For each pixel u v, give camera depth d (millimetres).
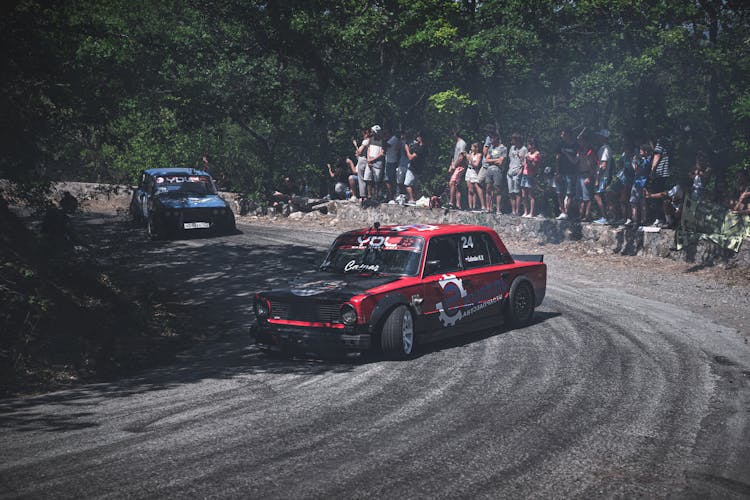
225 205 20719
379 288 8602
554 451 5523
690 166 19625
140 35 15234
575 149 17406
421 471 5133
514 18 22812
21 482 4996
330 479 4992
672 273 14734
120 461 5387
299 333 8625
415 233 9586
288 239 20078
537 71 23734
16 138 10781
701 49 19344
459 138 20203
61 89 11047
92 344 9484
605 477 5031
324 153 27656
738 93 19438
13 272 10188
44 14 11133
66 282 11266
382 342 8461
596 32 22469
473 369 8086
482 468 5191
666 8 19516
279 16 23812
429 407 6684
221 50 22219
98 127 11742
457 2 24438
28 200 11359
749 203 15062
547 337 9758
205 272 15594
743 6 19203
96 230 21125
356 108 28047
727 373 7922
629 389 7246
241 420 6391
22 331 9070
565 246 17391
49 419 6602
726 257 14875
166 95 17266
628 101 21031
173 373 8508
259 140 28828
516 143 18609
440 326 9211
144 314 11031
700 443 5715
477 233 10227
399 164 21391
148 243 19312
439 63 25266
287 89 24797
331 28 24812
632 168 16797
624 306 11984
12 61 10602
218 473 5117
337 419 6359
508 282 10297
